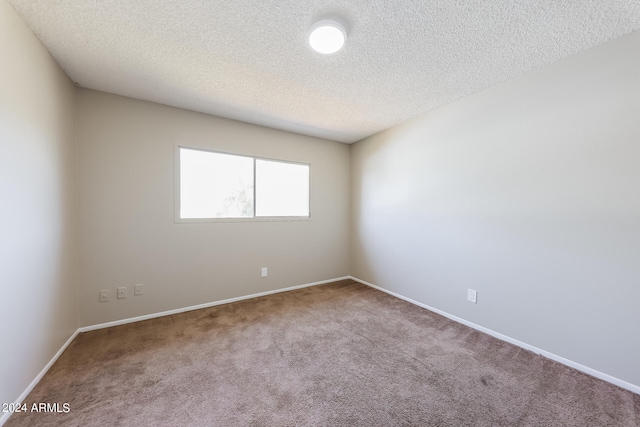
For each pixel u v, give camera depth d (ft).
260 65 6.40
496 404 4.78
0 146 4.21
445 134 8.71
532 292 6.57
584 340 5.73
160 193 8.57
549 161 6.24
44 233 5.57
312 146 12.17
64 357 6.14
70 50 5.75
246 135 10.30
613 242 5.34
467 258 8.07
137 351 6.46
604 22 4.85
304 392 5.07
